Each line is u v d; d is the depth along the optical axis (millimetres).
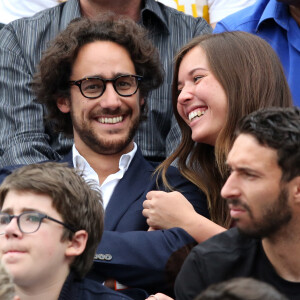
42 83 15148
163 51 17562
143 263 12453
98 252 12469
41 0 20297
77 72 14453
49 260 10836
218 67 13711
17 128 16562
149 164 14789
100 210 11688
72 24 14938
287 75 15969
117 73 14281
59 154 16516
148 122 16688
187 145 14406
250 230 9297
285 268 9602
